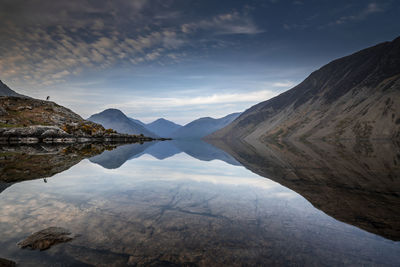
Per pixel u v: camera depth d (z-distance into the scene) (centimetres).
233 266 372
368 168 1703
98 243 443
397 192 923
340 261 385
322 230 521
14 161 1764
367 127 15325
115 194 835
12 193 810
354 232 508
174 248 429
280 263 380
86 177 1182
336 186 1050
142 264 376
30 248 415
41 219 559
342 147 5259
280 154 3334
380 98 17338
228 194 872
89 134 8625
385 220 586
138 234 487
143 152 3356
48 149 3334
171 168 1688
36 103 9600
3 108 8269
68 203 704
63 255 397
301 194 878
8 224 522
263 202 760
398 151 3628
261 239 471
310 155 3048
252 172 1509
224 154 3425
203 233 497
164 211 646
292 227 538
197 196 834
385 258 395
